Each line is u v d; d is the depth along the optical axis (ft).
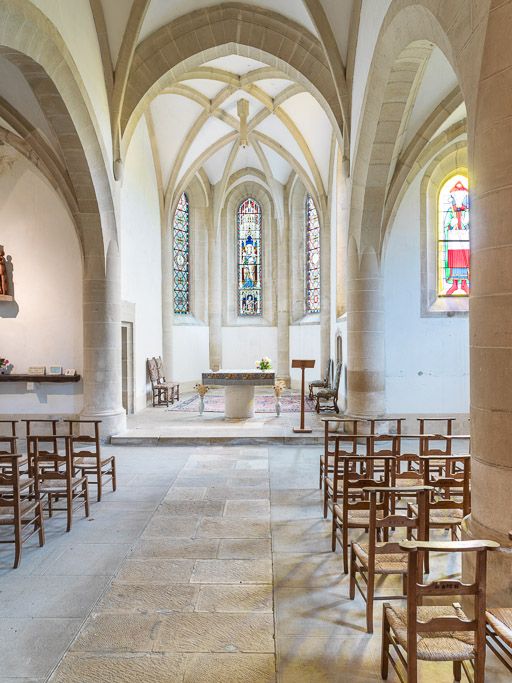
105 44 31.50
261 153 59.06
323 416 41.75
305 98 47.09
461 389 36.76
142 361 47.16
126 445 33.88
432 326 36.70
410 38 20.79
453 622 9.28
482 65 12.66
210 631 12.84
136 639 12.53
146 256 49.01
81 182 31.89
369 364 35.04
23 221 35.86
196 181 62.34
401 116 27.30
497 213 12.50
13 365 36.22
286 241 63.98
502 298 12.48
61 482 20.52
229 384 39.52
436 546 9.04
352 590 14.39
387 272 36.58
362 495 18.48
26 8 21.97
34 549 17.83
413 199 36.40
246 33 33.22
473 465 13.51
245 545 18.07
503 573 12.37
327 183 53.36
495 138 12.45
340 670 11.40
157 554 17.35
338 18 30.48
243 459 30.19
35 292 36.06
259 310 66.33
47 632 12.84
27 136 31.17
